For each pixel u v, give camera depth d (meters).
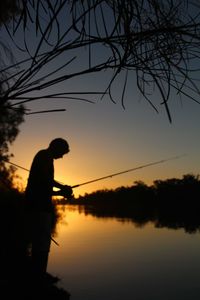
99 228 34.41
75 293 8.64
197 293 9.70
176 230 34.31
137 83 1.04
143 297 9.01
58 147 3.93
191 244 22.41
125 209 124.19
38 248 3.76
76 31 0.97
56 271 11.36
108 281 10.59
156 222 49.03
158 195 116.56
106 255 16.27
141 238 25.39
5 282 3.68
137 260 15.55
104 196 145.12
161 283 11.00
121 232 30.16
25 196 3.84
